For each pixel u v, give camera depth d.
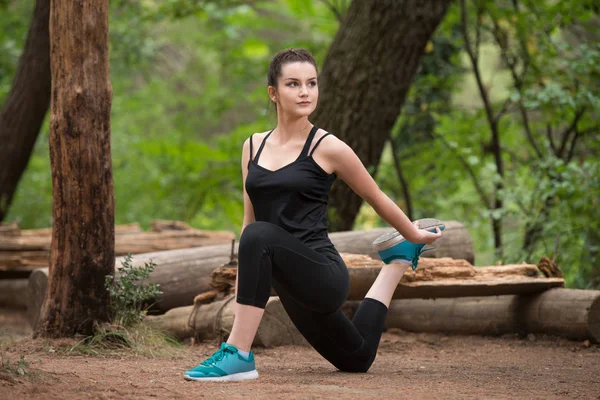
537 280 6.52
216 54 20.41
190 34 19.59
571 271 9.96
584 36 14.44
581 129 11.45
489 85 13.27
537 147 12.43
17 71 10.88
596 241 9.97
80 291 5.90
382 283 4.66
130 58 16.36
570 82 11.18
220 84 19.20
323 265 4.13
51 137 5.91
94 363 5.16
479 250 12.96
